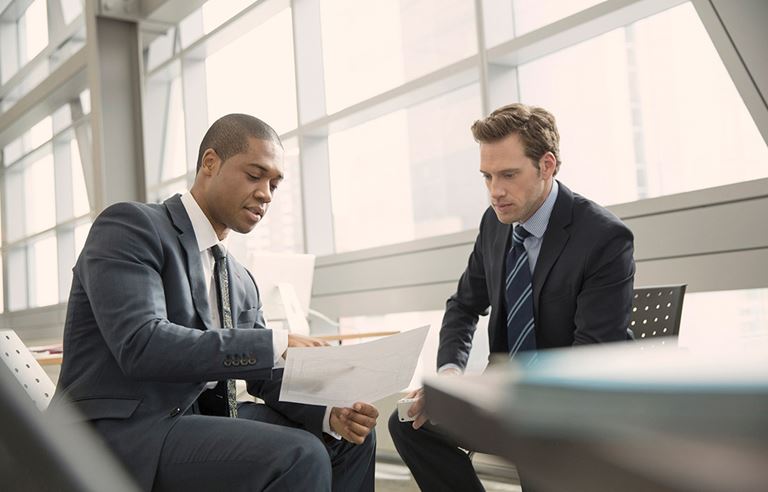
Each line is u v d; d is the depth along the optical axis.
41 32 8.47
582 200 2.08
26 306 9.47
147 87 6.54
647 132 3.30
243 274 1.88
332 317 4.91
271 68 5.67
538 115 2.06
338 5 5.10
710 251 2.79
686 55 3.11
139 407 1.50
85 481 0.22
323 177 5.21
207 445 1.46
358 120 4.86
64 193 8.45
